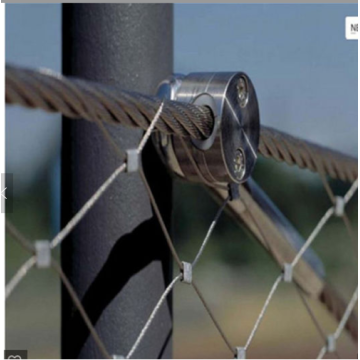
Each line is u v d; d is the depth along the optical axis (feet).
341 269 19.71
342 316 7.51
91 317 5.26
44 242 3.95
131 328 5.30
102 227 5.26
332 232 19.77
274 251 6.52
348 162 7.07
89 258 5.27
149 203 5.36
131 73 5.26
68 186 5.31
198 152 5.18
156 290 5.41
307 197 19.85
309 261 6.96
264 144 5.69
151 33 5.34
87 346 5.28
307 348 19.75
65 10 5.39
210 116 5.10
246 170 5.32
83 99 3.92
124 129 5.22
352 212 18.81
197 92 5.19
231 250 21.21
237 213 6.26
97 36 5.26
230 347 5.58
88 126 5.23
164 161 5.34
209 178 5.29
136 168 4.49
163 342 5.49
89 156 5.23
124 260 5.27
